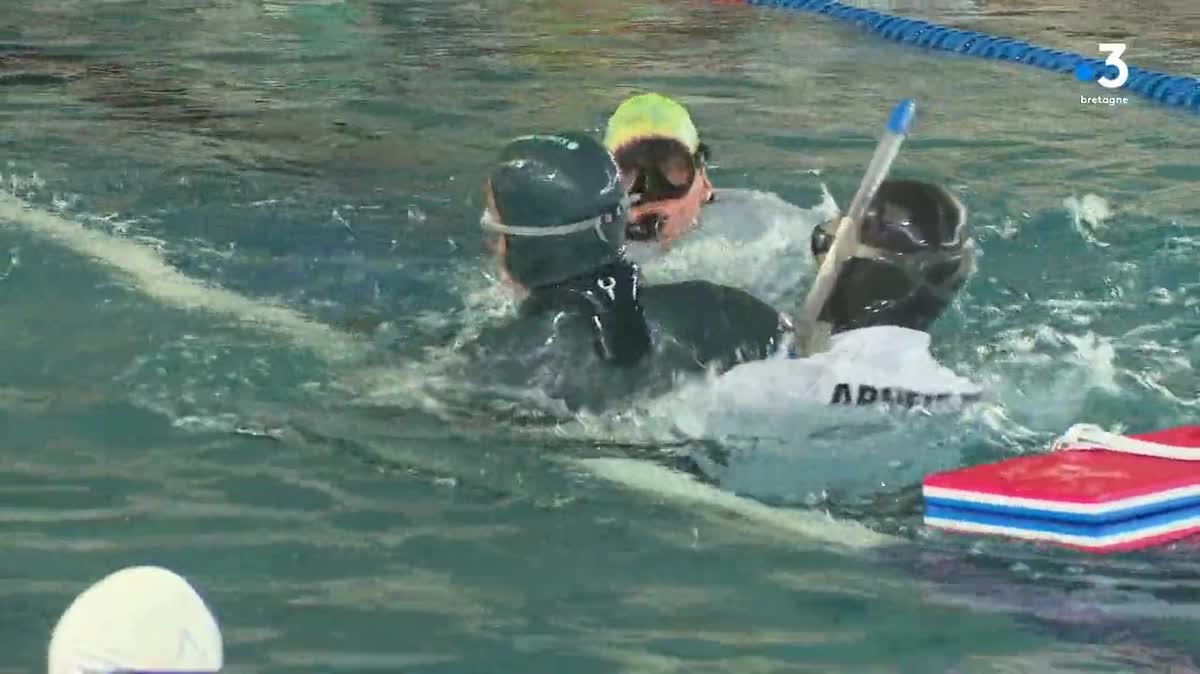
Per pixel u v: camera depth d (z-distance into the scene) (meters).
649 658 6.82
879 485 8.79
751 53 22.81
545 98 19.39
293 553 7.77
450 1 27.52
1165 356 10.74
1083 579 7.70
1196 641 7.10
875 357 9.53
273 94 19.55
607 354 9.62
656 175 11.95
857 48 23.47
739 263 12.00
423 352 10.63
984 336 11.02
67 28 24.20
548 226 9.55
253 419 9.50
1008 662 6.88
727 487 8.77
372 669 6.64
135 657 4.71
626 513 8.41
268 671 6.57
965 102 19.48
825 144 16.88
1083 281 12.27
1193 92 19.86
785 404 9.46
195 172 15.52
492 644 6.90
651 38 24.02
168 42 23.12
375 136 17.30
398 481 8.70
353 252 12.99
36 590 7.23
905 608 7.38
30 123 17.59
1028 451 9.22
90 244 12.99
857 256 9.99
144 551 7.72
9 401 9.66
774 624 7.19
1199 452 8.35
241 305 11.59
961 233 10.09
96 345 10.66
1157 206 14.47
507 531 8.13
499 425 9.48
